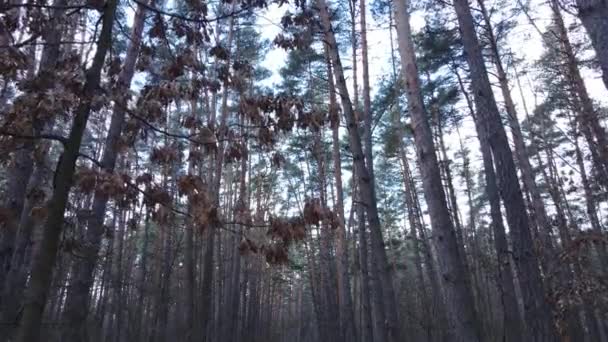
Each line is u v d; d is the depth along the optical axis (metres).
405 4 7.41
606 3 4.78
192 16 4.93
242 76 5.25
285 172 29.00
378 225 9.20
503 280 11.19
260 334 35.38
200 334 14.62
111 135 5.12
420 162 6.67
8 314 6.14
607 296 5.66
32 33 4.56
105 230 7.20
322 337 25.33
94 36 3.91
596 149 13.88
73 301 7.03
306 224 3.99
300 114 4.82
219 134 4.72
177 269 26.14
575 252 6.33
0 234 5.82
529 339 6.88
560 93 16.52
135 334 23.36
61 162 3.29
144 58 5.09
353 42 16.14
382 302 10.97
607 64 4.66
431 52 17.41
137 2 4.33
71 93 3.56
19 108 3.58
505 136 7.81
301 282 47.25
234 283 23.59
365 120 13.54
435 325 24.86
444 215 6.33
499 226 13.42
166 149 4.51
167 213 4.18
